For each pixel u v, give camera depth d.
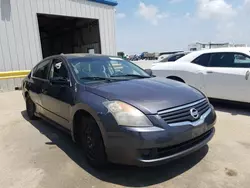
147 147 2.43
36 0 10.51
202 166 2.91
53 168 3.02
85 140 3.07
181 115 2.64
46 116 4.41
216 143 3.59
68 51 20.16
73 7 11.89
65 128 3.66
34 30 10.62
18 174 2.90
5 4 9.65
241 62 5.19
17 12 10.02
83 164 3.10
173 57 7.58
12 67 10.06
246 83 5.00
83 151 3.34
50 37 22.58
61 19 15.12
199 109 2.88
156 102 2.63
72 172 2.90
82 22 15.83
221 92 5.43
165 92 2.91
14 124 5.05
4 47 9.77
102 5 13.37
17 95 8.76
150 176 2.74
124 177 2.74
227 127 4.30
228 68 5.32
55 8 11.16
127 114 2.51
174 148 2.58
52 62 4.31
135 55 57.72
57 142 3.92
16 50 10.12
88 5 12.62
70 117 3.32
